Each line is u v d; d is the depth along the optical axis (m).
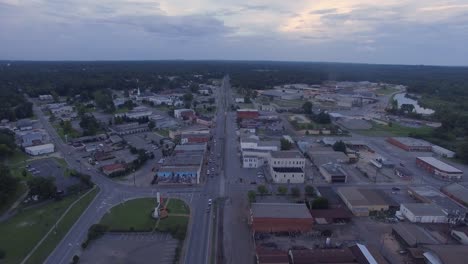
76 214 82.75
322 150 133.75
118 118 178.38
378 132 178.50
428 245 67.50
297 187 101.81
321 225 78.56
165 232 75.19
